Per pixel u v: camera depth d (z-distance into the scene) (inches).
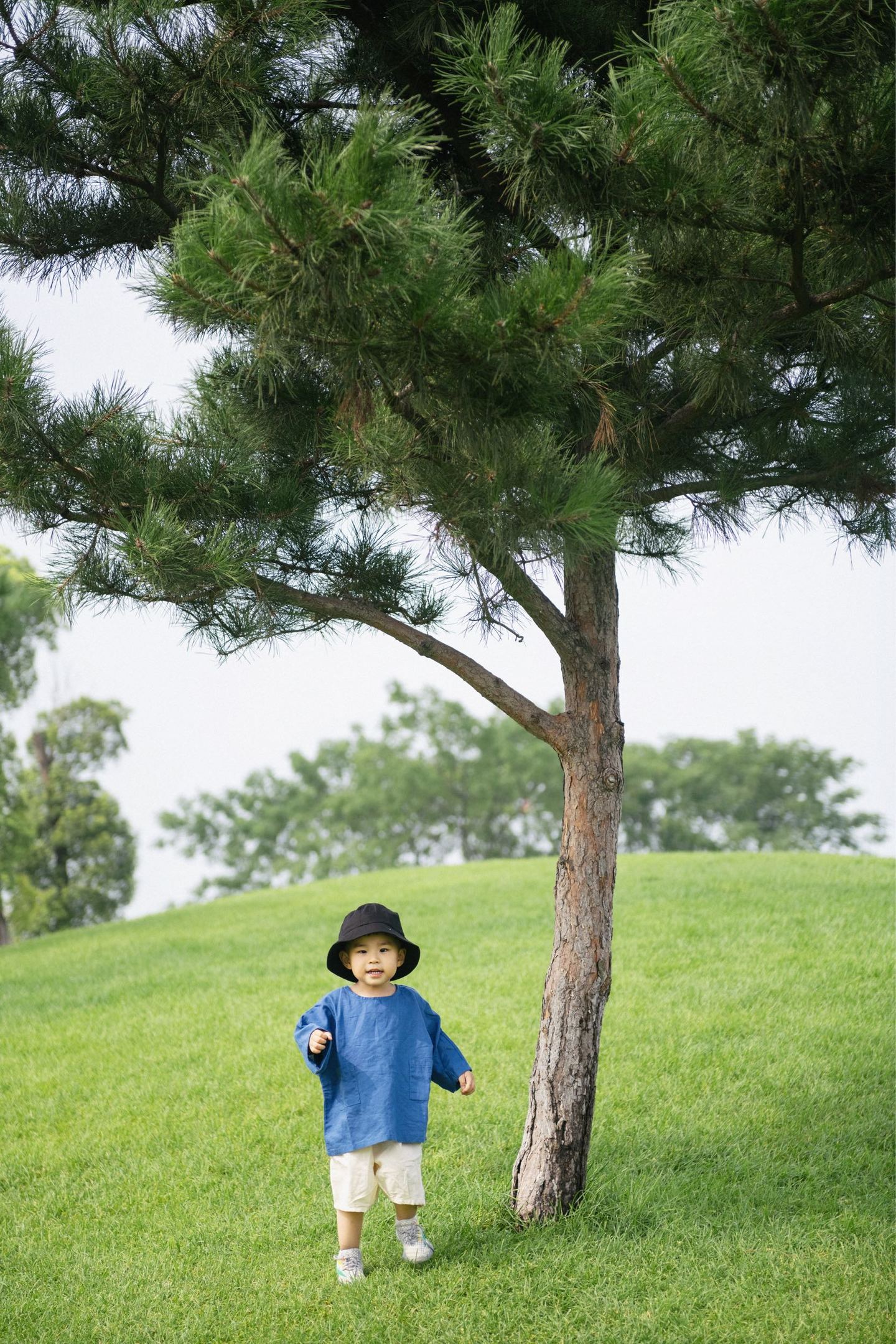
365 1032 167.0
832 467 199.0
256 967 409.4
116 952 488.4
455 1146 219.6
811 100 121.1
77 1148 238.2
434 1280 163.5
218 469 159.6
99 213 185.5
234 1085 267.9
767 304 155.6
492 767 1512.1
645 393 185.0
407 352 123.0
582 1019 177.6
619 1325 149.2
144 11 146.3
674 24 124.2
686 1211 182.7
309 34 147.8
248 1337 153.7
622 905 450.6
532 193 136.9
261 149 109.0
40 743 1075.9
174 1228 194.2
